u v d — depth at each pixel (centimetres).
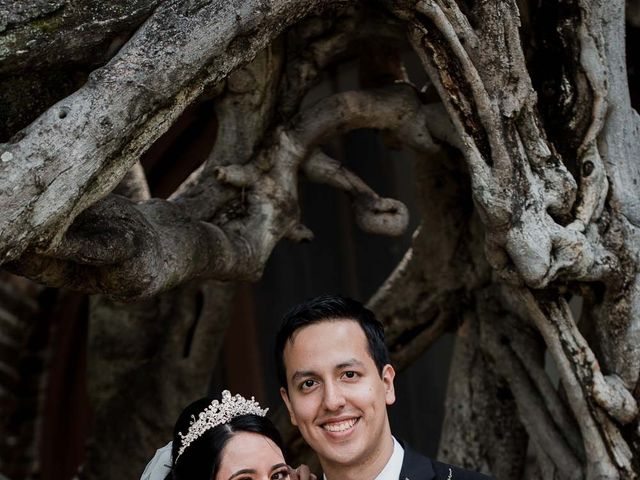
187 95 320
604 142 404
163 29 309
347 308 309
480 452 479
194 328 545
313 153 418
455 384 489
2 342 730
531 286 383
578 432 435
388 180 732
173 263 349
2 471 729
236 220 400
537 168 381
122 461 554
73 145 290
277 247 766
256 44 332
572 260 378
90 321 572
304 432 307
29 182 284
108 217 329
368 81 467
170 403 548
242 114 404
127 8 312
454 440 484
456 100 373
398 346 513
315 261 763
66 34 310
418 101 427
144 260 333
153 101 306
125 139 305
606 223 399
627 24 445
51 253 302
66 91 325
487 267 473
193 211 389
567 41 398
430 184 473
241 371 759
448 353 745
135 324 559
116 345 562
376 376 307
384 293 508
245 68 399
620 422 400
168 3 313
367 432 305
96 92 297
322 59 413
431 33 370
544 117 404
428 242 487
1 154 284
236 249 386
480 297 478
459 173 466
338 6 363
